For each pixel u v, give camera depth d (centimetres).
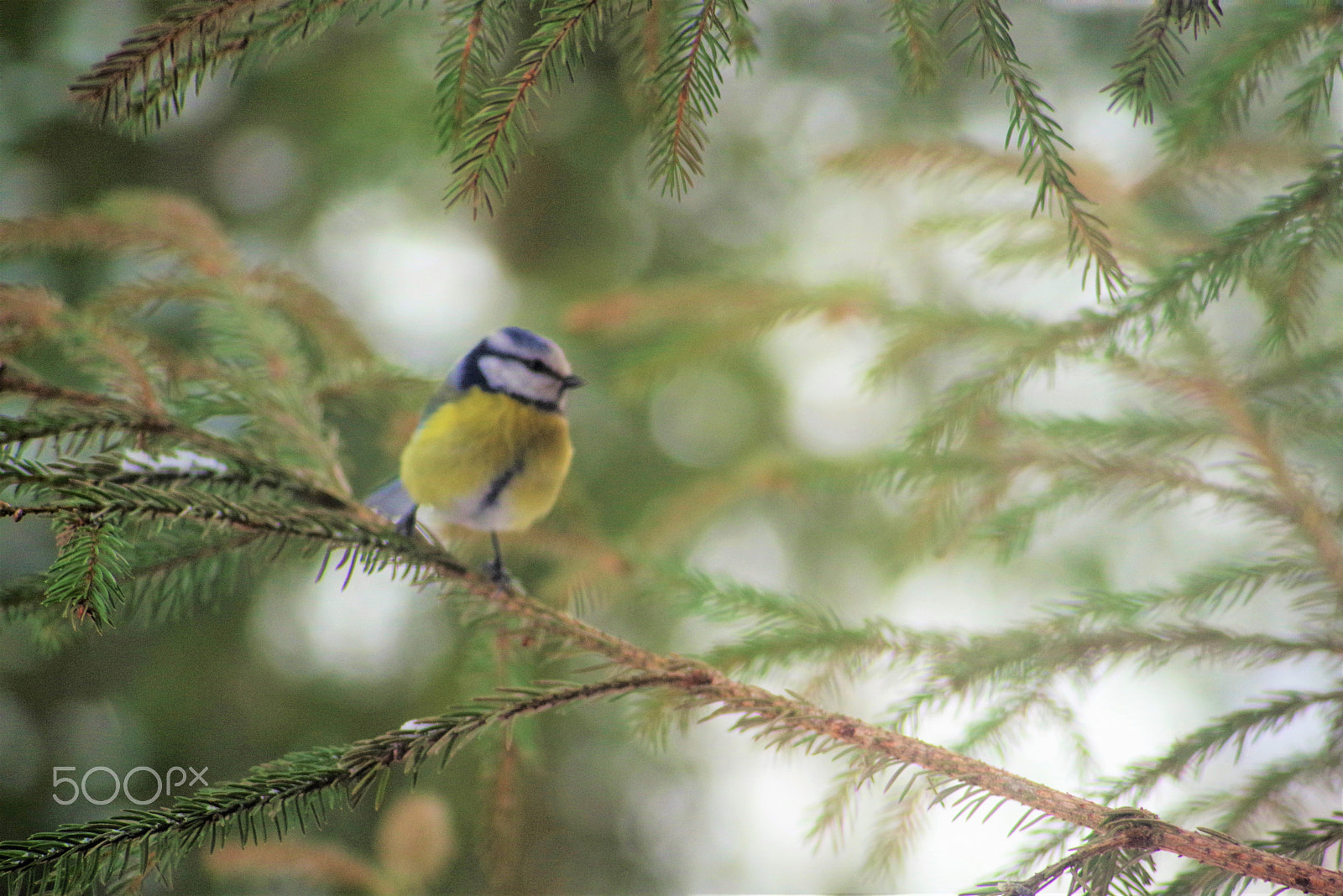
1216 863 449
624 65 487
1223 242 488
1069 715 491
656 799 516
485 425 497
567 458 498
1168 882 484
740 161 520
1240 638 489
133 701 514
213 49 480
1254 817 489
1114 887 457
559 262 521
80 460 488
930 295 507
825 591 516
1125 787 488
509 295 521
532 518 498
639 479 517
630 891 514
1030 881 445
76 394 491
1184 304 488
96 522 486
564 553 498
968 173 497
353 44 520
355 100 520
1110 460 494
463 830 511
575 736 516
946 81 515
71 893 484
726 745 516
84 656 514
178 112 484
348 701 514
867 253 518
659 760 516
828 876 512
